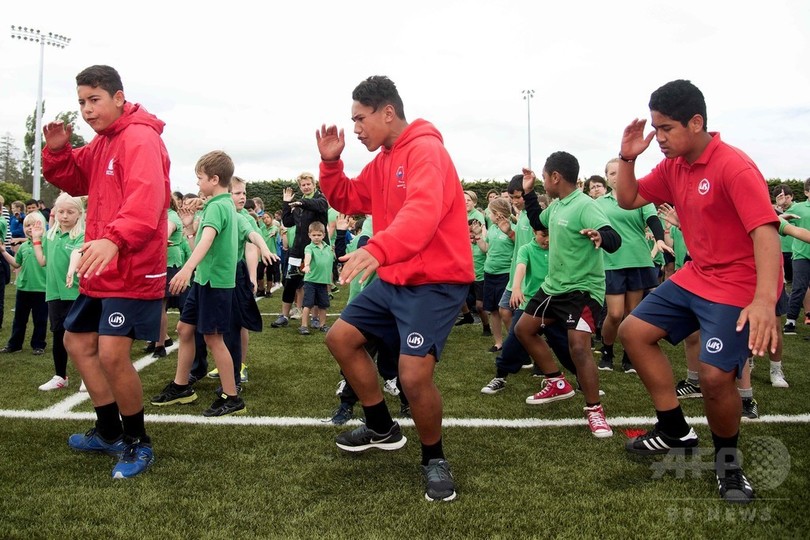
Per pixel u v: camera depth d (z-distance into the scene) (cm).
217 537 228
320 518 244
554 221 393
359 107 270
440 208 240
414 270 261
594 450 327
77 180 320
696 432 356
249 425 369
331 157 303
